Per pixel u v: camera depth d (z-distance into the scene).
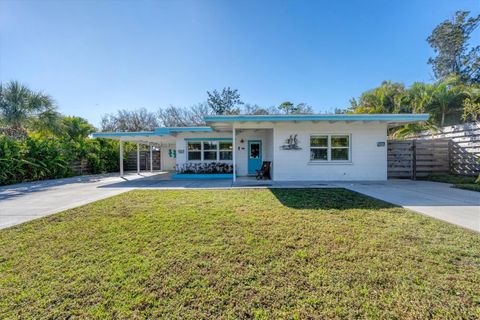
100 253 3.12
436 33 24.67
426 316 1.92
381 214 4.82
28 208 5.89
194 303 2.11
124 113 31.28
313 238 3.53
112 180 12.69
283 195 7.06
